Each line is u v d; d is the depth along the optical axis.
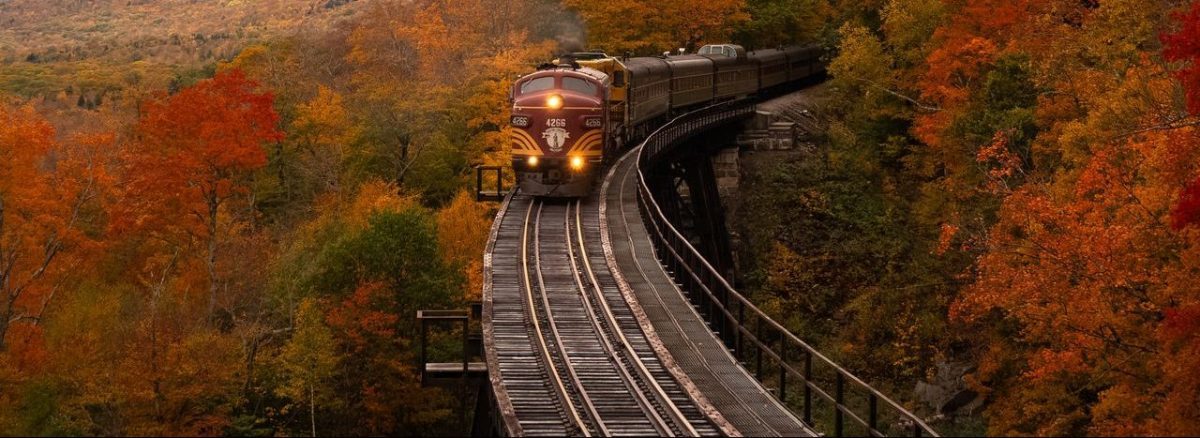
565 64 74.62
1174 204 46.66
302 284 71.88
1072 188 55.03
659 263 57.44
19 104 158.75
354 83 131.62
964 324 66.31
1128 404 44.66
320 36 165.12
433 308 70.19
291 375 63.25
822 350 73.94
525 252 58.53
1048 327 51.66
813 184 98.56
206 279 78.50
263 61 134.75
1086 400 52.88
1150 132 50.28
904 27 92.00
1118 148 51.59
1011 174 63.75
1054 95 67.81
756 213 99.25
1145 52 57.28
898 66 98.50
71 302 79.12
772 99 126.06
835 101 109.69
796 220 95.62
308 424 65.44
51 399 59.09
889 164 97.88
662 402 38.28
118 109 153.12
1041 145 63.75
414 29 133.25
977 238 61.09
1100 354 48.78
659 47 130.25
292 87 123.75
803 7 146.12
